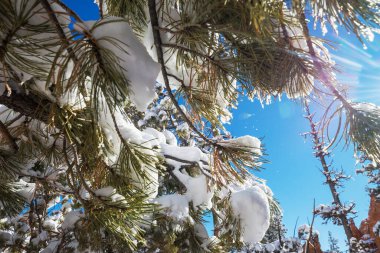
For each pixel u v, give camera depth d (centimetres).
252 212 312
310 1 124
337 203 1708
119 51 125
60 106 153
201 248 333
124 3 204
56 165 226
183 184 368
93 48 124
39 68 126
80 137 162
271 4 113
